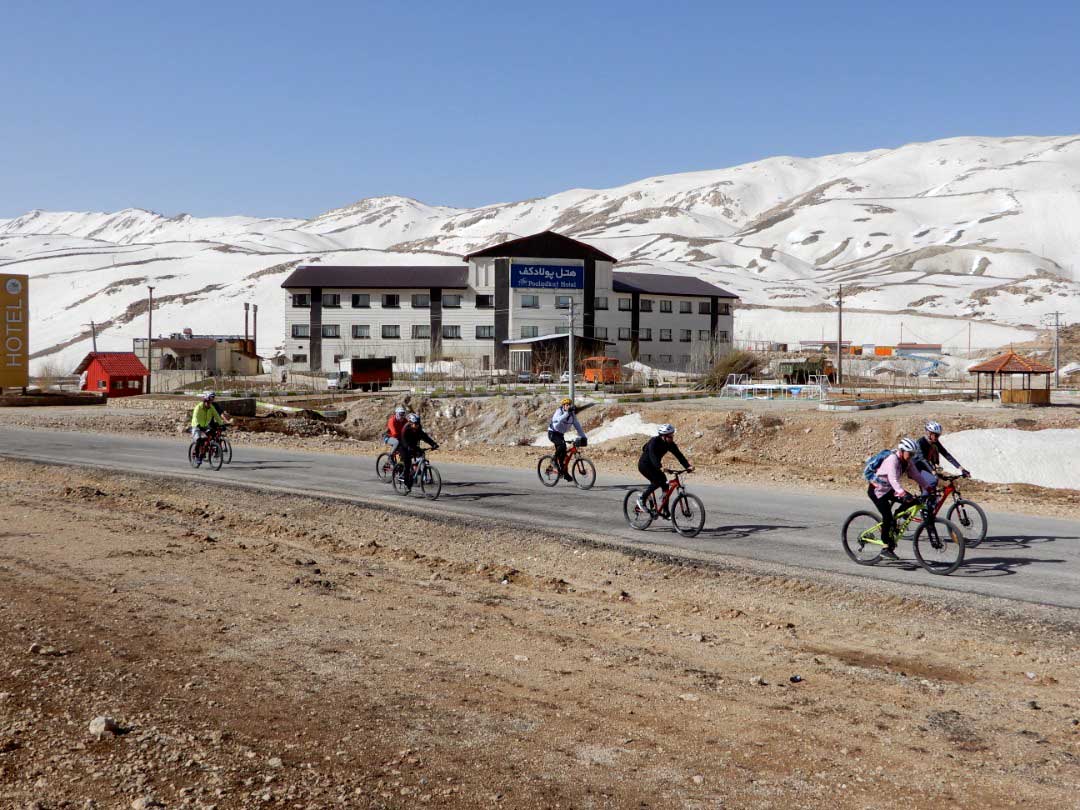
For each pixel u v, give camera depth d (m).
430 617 9.66
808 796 5.32
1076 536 13.34
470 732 6.32
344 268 93.94
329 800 5.22
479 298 88.25
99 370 69.44
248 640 8.65
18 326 55.59
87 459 25.22
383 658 8.09
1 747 5.94
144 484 20.47
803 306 170.12
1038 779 5.56
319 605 10.13
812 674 7.76
